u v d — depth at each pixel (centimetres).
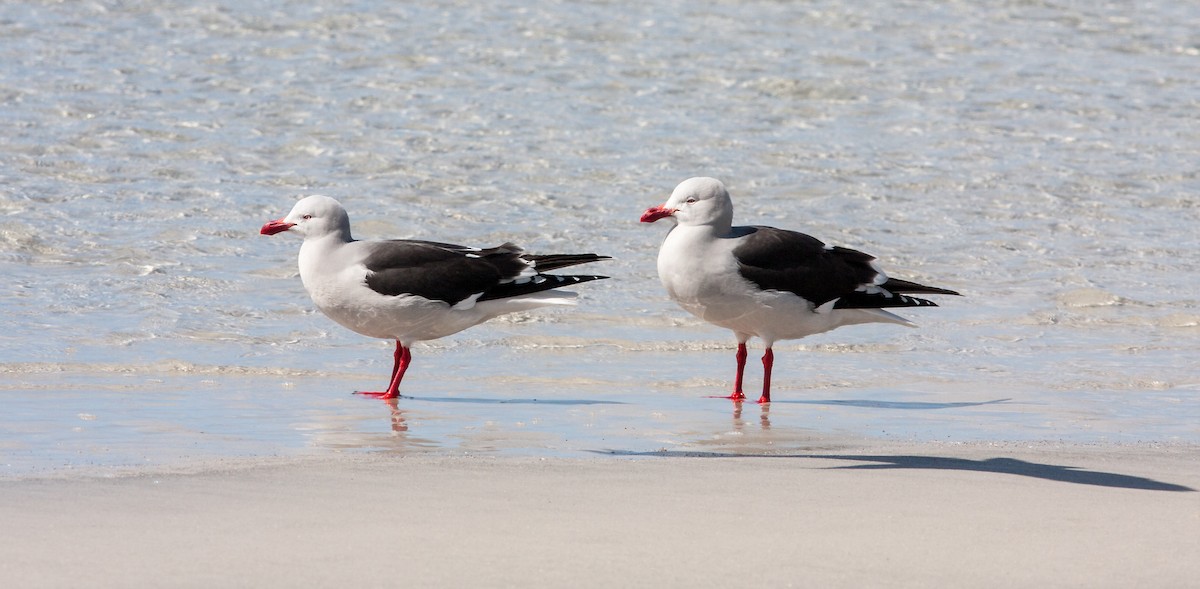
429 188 2197
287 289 1712
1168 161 2483
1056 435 1160
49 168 2200
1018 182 2342
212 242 1892
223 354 1445
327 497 840
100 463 961
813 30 3375
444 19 3284
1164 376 1441
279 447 1052
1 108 2498
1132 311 1725
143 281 1711
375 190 2178
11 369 1335
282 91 2714
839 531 776
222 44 3009
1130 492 895
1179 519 817
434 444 1080
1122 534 779
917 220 2133
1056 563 718
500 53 3055
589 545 737
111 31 3055
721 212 1330
